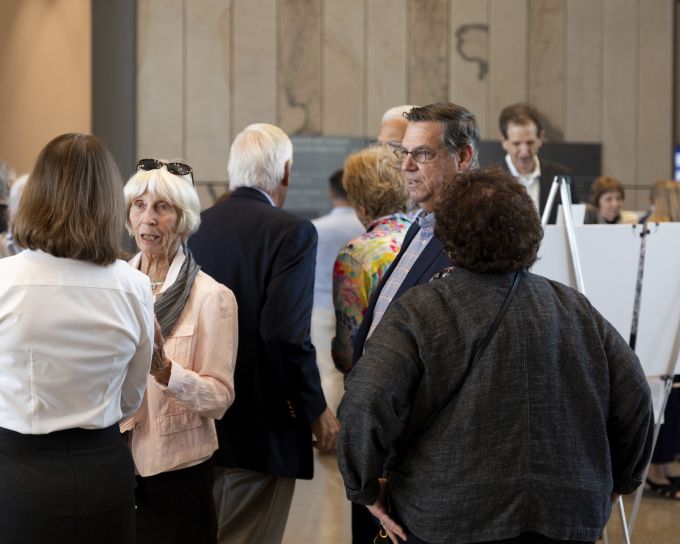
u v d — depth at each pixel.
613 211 6.27
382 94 7.97
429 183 2.47
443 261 2.35
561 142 8.23
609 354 2.00
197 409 2.50
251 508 3.14
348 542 4.25
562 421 1.91
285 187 3.24
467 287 1.96
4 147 8.42
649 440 2.08
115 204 2.09
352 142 7.89
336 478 5.34
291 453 3.01
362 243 3.01
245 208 3.07
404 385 1.90
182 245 2.69
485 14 8.10
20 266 2.02
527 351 1.90
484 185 2.00
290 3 7.82
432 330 1.91
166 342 2.57
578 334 1.96
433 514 1.89
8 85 8.42
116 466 2.10
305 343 2.93
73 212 2.02
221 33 7.71
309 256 2.98
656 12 8.35
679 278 3.29
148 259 2.70
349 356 3.05
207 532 2.63
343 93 7.92
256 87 7.78
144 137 7.62
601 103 8.30
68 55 7.82
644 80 8.35
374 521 2.73
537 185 4.41
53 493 1.99
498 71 8.13
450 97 8.07
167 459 2.52
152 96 7.61
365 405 1.88
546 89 8.20
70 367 2.00
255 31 7.77
